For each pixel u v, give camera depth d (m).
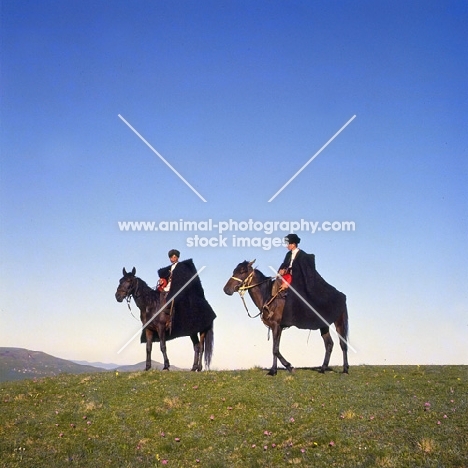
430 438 12.69
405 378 18.67
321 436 13.41
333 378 18.66
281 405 15.77
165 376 19.48
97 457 13.70
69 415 16.22
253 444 13.57
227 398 16.55
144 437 14.65
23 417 16.30
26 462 13.48
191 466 12.96
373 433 13.35
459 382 17.59
